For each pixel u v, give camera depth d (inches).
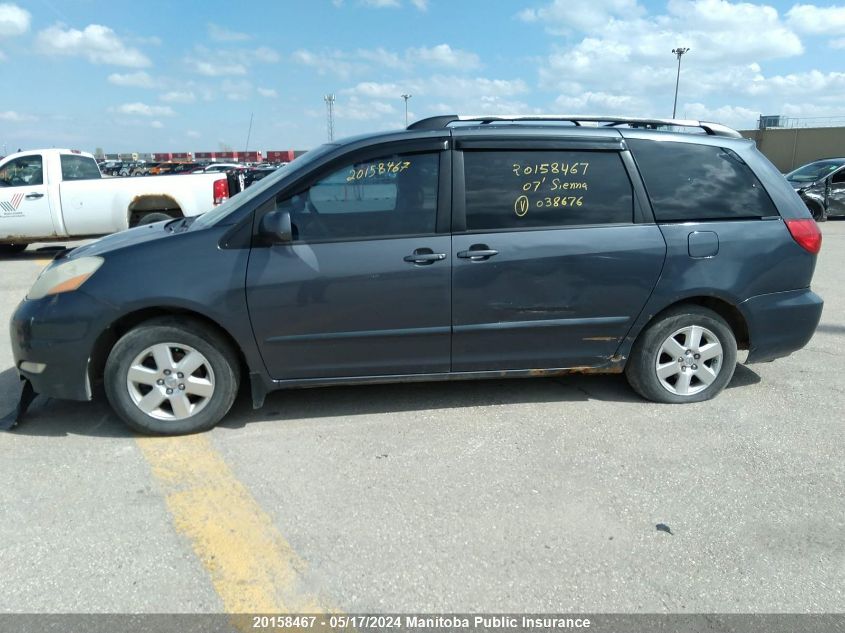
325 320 136.3
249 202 134.3
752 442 135.9
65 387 133.3
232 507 111.7
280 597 89.5
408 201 138.0
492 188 140.6
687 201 148.4
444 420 147.3
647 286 146.3
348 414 150.6
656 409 153.3
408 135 138.8
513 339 145.3
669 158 149.1
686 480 120.3
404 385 169.0
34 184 373.4
